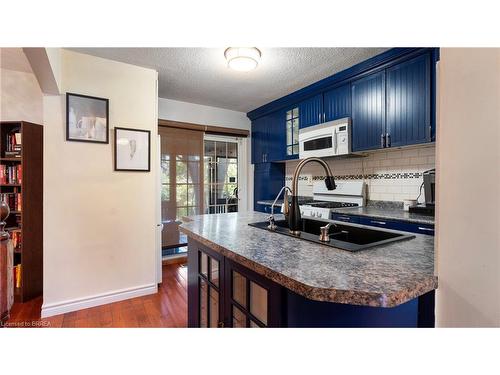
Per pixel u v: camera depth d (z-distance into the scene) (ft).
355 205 9.60
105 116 7.59
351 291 2.06
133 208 8.10
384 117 7.73
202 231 4.56
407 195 8.43
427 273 2.43
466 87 1.87
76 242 7.25
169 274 10.18
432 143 6.82
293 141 11.34
